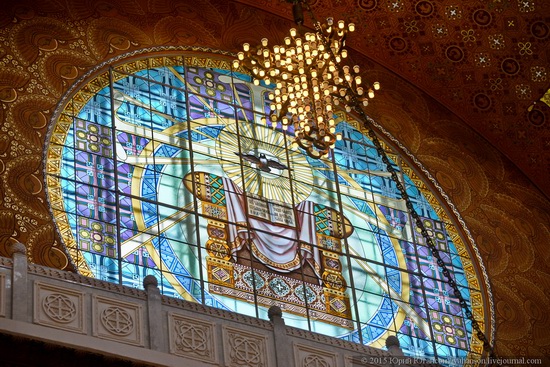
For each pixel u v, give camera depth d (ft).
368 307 77.46
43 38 77.71
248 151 80.94
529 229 85.76
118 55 79.66
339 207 81.30
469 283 81.82
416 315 78.48
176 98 80.64
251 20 86.17
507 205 86.43
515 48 89.61
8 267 63.10
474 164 87.56
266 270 75.97
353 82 87.15
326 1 88.12
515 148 89.20
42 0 79.56
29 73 75.61
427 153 86.63
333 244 79.30
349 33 88.58
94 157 74.79
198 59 83.15
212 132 80.48
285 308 74.90
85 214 72.18
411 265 80.79
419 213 83.71
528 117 89.61
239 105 82.94
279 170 81.10
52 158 73.10
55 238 69.92
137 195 74.79
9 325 60.23
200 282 73.36
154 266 72.54
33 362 60.39
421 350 76.95
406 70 89.45
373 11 89.04
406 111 88.02
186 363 63.62
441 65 89.76
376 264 79.71
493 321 80.02
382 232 81.51
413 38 89.45
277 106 76.84
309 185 81.41
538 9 89.35
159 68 81.25
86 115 76.18
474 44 89.71
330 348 68.80
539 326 80.84
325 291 76.89
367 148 85.25
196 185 77.36
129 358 62.23
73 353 61.21
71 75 77.00
